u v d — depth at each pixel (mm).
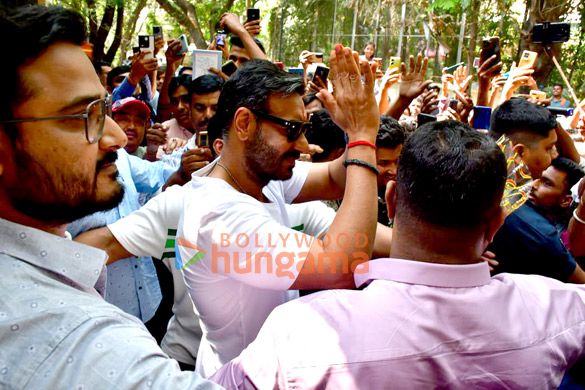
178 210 1449
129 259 1985
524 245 1735
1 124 721
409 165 950
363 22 12883
